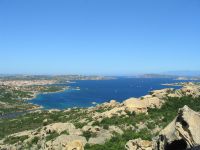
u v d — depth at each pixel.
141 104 70.31
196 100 75.69
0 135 102.06
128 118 64.81
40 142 60.81
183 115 19.73
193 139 18.62
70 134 54.81
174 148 20.05
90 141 50.09
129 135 52.09
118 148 43.28
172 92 84.00
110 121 63.91
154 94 79.94
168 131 21.09
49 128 66.31
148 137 49.22
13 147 64.25
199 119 19.62
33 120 123.75
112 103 95.12
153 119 62.38
